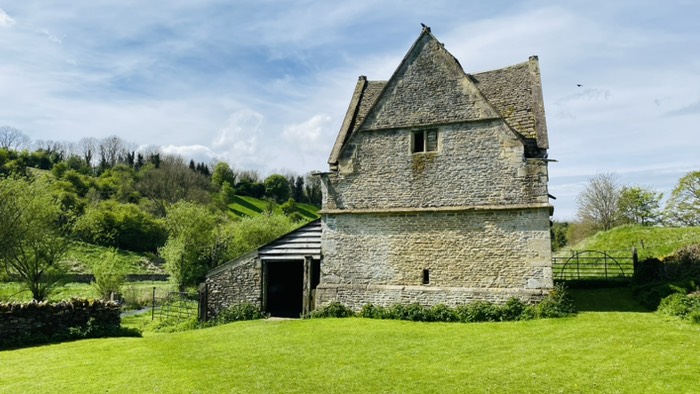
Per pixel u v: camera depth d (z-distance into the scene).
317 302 18.25
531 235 15.89
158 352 12.70
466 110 17.23
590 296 18.34
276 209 76.12
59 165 72.44
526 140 16.91
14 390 9.41
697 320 13.20
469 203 16.80
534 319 14.89
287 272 24.16
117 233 49.91
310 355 11.66
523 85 18.77
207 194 73.56
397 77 18.47
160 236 54.34
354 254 18.12
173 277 37.19
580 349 11.14
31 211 27.03
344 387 9.07
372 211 17.92
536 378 9.23
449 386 8.96
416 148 18.00
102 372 10.68
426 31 18.25
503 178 16.48
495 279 16.14
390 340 12.98
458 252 16.73
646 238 33.12
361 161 18.50
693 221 41.56
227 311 19.38
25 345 14.14
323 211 18.62
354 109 21.11
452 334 13.50
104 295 30.45
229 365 10.98
